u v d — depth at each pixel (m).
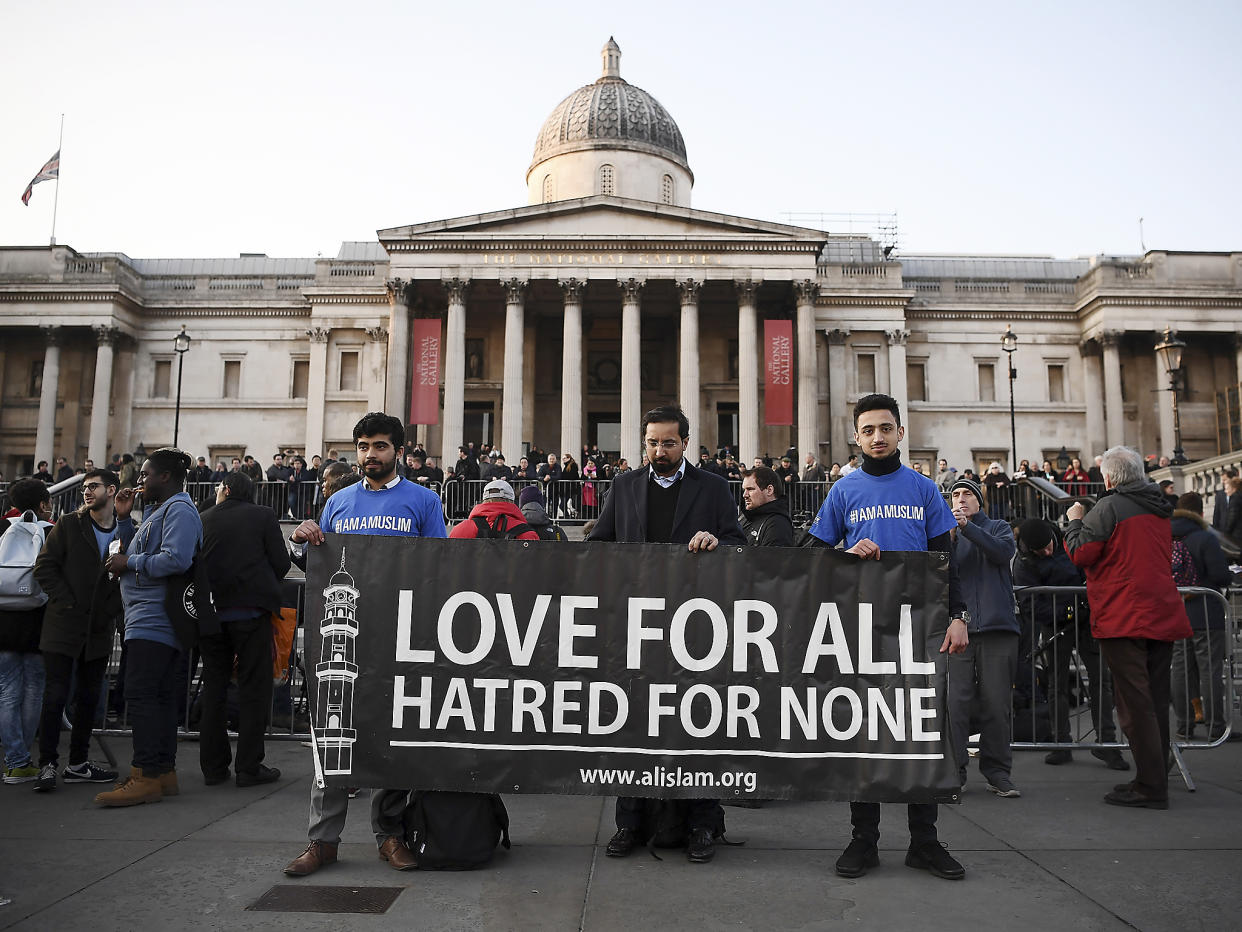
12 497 8.92
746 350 42.16
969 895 5.41
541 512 11.35
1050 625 10.28
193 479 29.62
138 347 51.31
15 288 48.56
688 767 5.89
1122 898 5.37
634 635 6.02
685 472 6.65
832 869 5.93
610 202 42.94
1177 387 27.92
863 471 6.49
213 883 5.58
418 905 5.21
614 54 55.59
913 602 6.00
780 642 5.99
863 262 50.09
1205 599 11.08
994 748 8.23
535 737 5.94
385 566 6.07
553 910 5.14
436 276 42.59
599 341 48.59
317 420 49.25
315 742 5.92
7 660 8.47
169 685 7.88
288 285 52.31
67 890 5.44
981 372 50.88
